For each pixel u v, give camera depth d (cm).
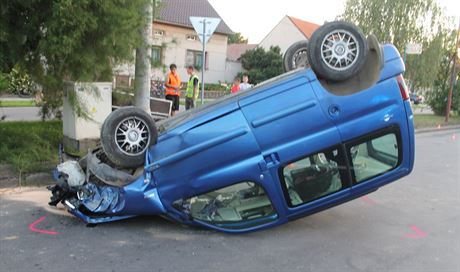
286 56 724
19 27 744
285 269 444
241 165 502
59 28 702
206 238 517
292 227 575
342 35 512
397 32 2317
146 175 508
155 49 976
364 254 494
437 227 604
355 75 538
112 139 509
